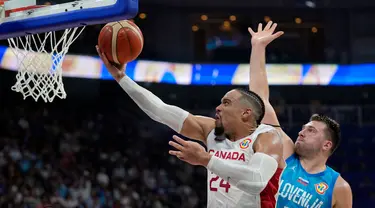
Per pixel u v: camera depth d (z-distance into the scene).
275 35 3.31
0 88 12.70
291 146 3.41
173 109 2.87
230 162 2.56
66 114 13.16
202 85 15.39
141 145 13.14
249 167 2.38
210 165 2.36
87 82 14.01
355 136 14.13
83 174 10.30
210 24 15.62
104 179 10.68
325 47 15.63
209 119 2.87
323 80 14.17
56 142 11.38
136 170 11.78
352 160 13.77
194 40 15.49
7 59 10.27
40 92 3.55
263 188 2.37
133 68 13.09
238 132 2.62
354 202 13.03
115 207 9.93
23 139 10.93
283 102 14.97
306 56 15.70
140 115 14.31
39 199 8.72
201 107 15.38
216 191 2.60
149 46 14.80
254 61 3.27
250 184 2.34
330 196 3.31
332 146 3.35
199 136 2.84
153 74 13.33
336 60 15.45
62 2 3.21
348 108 14.63
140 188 11.31
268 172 2.40
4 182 9.06
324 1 15.42
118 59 2.93
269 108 3.15
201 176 12.80
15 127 11.19
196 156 2.36
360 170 13.64
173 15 15.20
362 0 15.37
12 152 9.94
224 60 15.38
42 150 10.71
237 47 15.52
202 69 13.99
